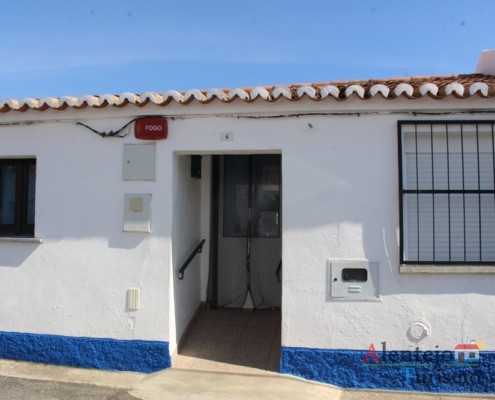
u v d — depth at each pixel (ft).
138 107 19.38
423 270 17.81
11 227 21.63
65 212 20.07
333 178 18.48
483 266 17.75
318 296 18.37
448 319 17.85
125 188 19.71
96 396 17.16
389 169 18.28
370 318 18.11
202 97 18.56
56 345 19.86
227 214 25.02
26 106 19.74
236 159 25.07
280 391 17.31
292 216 18.61
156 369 19.16
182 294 21.29
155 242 19.51
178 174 20.31
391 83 21.17
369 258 18.22
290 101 18.45
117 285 19.61
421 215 18.33
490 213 18.19
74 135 20.10
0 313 20.44
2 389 17.72
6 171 21.90
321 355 18.22
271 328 22.49
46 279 20.11
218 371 18.90
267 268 24.66
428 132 18.22
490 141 18.12
